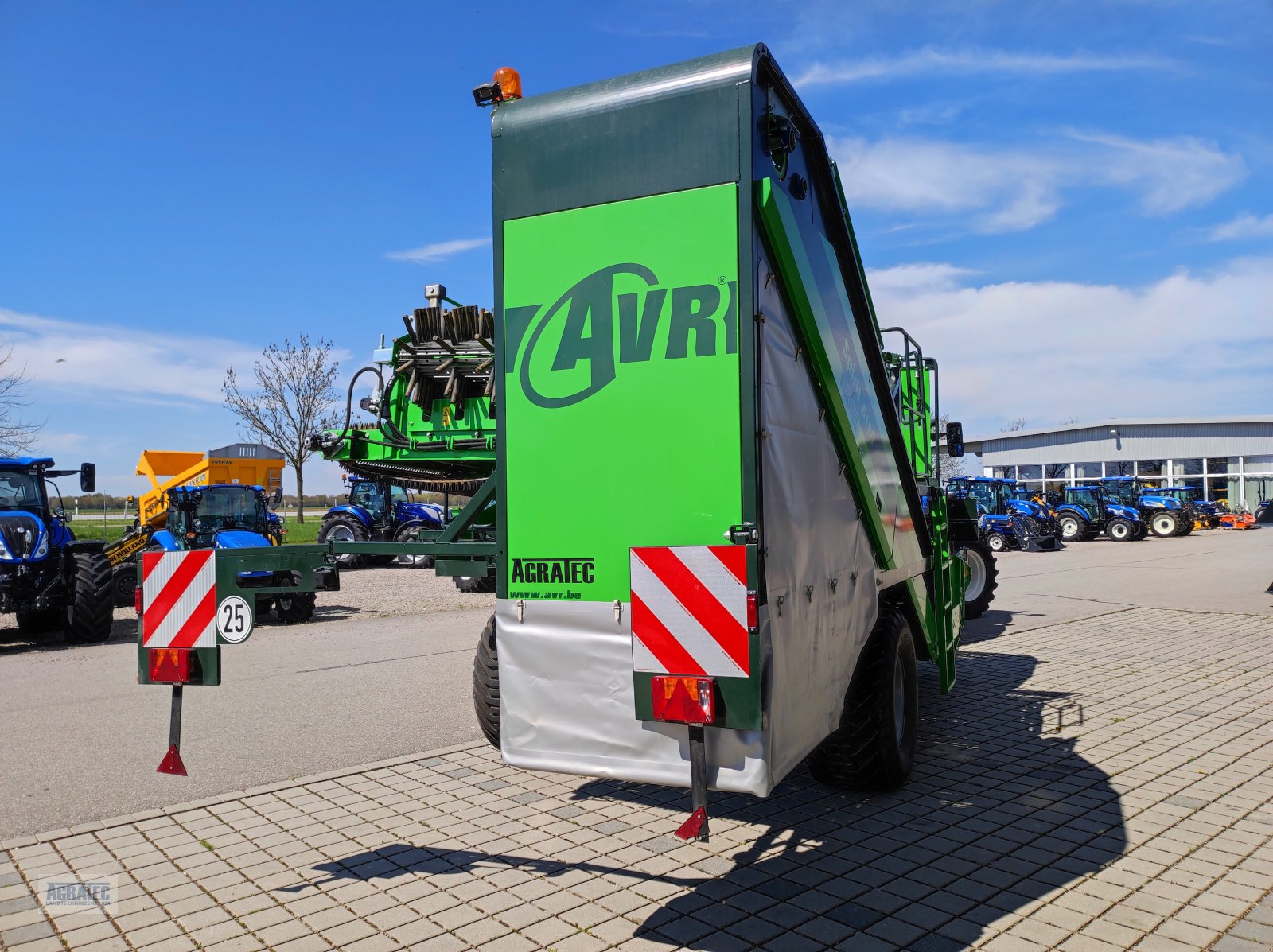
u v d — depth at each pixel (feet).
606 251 11.32
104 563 37.22
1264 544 90.38
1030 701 23.44
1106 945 10.59
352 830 14.66
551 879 12.62
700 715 10.07
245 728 21.62
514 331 11.84
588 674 11.37
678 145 11.00
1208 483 136.67
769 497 10.82
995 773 17.37
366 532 71.87
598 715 11.31
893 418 16.97
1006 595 47.98
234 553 12.78
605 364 11.28
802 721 11.62
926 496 21.08
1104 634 34.50
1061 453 150.51
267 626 39.93
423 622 41.29
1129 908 11.55
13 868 13.28
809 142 13.46
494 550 13.02
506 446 11.87
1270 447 131.85
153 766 18.49
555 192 11.62
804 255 12.50
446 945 10.76
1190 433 138.41
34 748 20.03
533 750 11.69
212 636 12.66
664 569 10.37
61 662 32.32
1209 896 11.89
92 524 121.39
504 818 15.19
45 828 15.02
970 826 14.52
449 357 24.20
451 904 11.86
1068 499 104.17
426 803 15.99
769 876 12.64
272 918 11.55
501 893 12.18
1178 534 105.91
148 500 58.18
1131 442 142.92
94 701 24.97
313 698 24.80
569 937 10.92
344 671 28.73
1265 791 16.16
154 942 10.95
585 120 11.50
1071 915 11.35
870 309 16.06
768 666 10.34
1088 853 13.39
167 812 15.61
